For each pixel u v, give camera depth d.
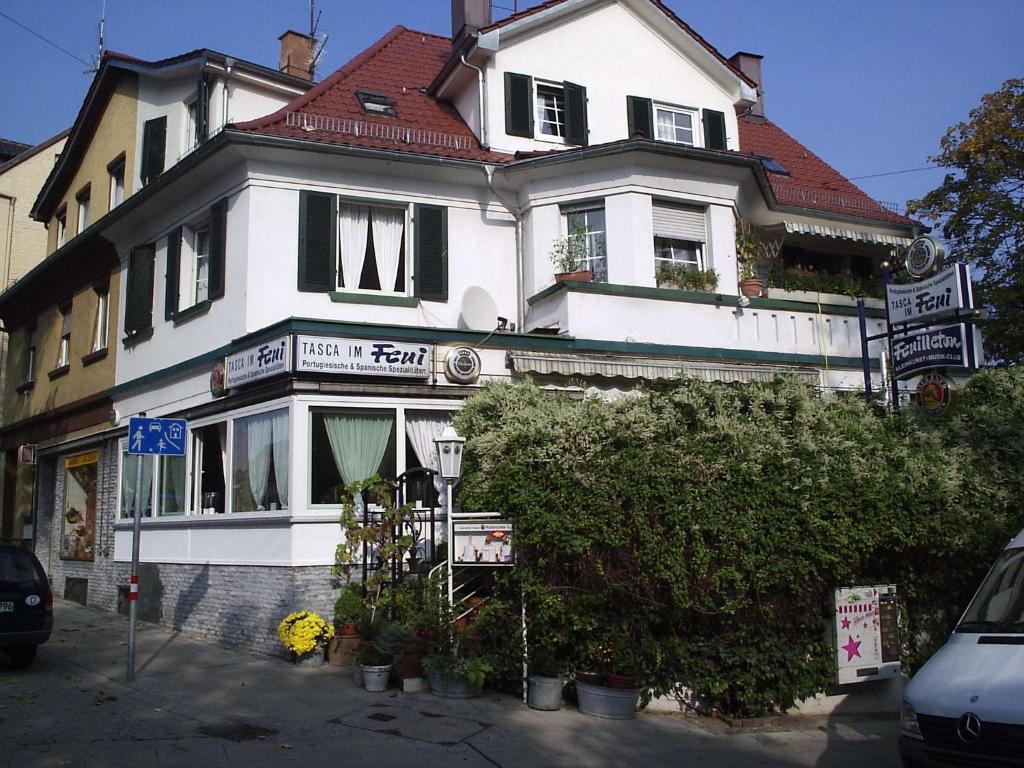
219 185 14.79
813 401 10.50
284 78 16.64
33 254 27.00
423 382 12.86
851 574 9.89
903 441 10.81
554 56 17.30
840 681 9.60
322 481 12.12
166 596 14.88
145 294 16.84
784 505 9.38
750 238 16.70
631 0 17.94
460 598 10.33
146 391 16.45
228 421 13.60
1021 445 11.31
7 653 11.24
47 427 21.03
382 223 15.17
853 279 18.64
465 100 17.41
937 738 6.19
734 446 9.45
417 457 12.72
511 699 9.62
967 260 19.42
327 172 14.58
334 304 14.25
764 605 9.30
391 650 9.88
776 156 22.48
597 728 8.75
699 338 15.21
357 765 7.31
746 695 9.31
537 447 9.47
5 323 24.23
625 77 17.86
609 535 9.05
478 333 13.28
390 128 15.68
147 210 16.58
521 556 9.45
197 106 16.58
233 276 14.09
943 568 10.70
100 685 10.15
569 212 15.66
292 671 10.94
